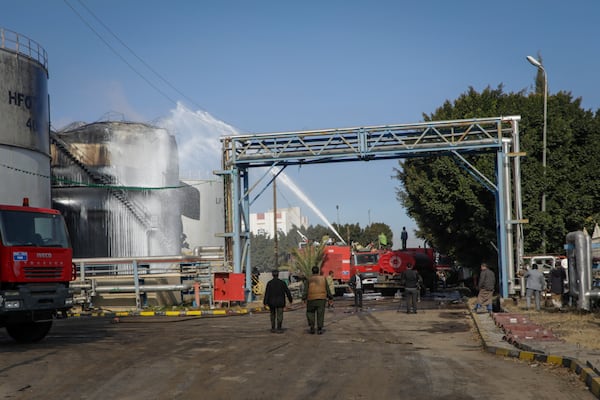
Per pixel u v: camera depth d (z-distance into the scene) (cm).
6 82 3819
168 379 1078
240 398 921
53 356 1390
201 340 1684
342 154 3203
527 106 3659
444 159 3622
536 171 3472
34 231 1703
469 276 4931
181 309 2981
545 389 982
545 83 3262
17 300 1630
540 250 3506
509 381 1051
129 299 3114
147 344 1605
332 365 1226
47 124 4266
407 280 2653
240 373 1133
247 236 3416
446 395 938
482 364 1244
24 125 3941
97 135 5259
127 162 5319
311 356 1357
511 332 1591
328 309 2991
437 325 2139
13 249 1641
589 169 3541
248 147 3353
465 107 4044
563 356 1197
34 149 4022
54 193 5103
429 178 3859
